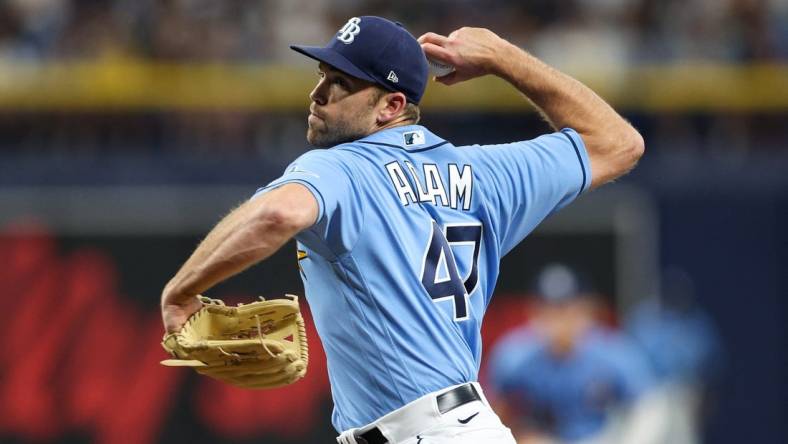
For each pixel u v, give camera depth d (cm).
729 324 4084
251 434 3844
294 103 4256
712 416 4088
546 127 4256
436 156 1612
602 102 1792
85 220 3875
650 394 3447
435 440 1520
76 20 4575
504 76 1777
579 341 3394
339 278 1510
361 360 1534
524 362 3403
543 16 4819
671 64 4650
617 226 4016
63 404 3816
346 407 1577
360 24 1593
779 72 4416
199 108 4231
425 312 1534
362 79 1579
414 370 1524
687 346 4009
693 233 4081
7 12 4581
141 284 3872
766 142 4431
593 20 4803
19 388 3806
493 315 3934
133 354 3850
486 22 4791
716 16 4762
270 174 3950
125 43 4494
